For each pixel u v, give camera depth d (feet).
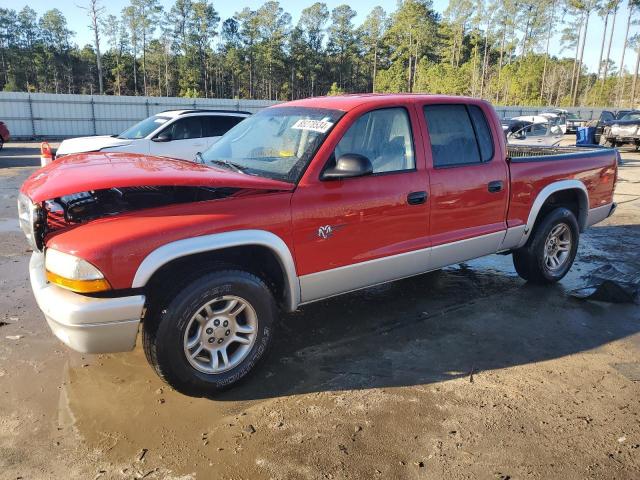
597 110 150.82
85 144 32.60
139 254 9.20
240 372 10.77
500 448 9.09
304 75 332.60
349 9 339.36
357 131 12.02
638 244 23.31
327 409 10.23
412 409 10.25
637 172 48.70
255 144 12.85
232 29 336.29
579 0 268.21
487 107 14.88
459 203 13.79
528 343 13.21
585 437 9.43
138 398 10.53
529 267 16.84
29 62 310.65
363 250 12.09
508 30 293.02
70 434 9.37
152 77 317.83
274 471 8.46
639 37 248.93
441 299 16.25
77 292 9.15
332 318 14.69
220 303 10.44
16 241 22.11
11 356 12.16
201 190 10.25
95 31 218.79
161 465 8.59
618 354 12.67
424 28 306.35
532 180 15.66
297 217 10.90
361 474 8.41
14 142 86.58
